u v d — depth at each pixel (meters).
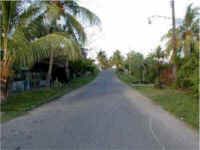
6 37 15.64
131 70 65.12
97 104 17.53
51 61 29.19
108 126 10.62
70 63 41.22
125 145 8.00
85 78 59.06
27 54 15.62
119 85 38.28
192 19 37.00
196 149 7.71
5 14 15.34
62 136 9.01
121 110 14.95
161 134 9.41
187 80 23.22
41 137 8.88
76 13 25.92
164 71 32.03
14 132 9.59
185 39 35.94
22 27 15.73
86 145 7.96
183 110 14.34
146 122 11.55
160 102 18.22
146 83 41.34
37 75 32.19
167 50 34.22
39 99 19.36
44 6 17.73
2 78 15.88
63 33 22.16
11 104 16.30
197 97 19.09
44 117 12.65
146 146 7.94
